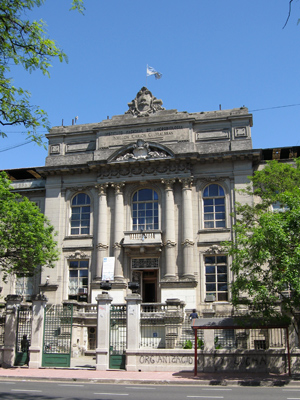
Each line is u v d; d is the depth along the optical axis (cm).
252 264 2244
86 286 4012
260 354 2247
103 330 2444
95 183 4153
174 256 3856
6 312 2589
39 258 3036
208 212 3972
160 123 4131
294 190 2592
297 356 2186
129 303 2452
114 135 4212
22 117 1498
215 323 2241
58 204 4216
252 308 2308
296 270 2030
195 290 3722
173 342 2742
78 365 2603
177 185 4025
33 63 1437
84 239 4084
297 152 4166
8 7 1352
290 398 1534
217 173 3994
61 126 4438
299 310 2180
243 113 4075
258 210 3159
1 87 1412
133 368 2348
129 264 3950
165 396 1567
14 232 3011
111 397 1528
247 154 3906
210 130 4103
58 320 2619
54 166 4216
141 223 4041
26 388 1758
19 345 2614
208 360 2283
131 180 4066
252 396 1583
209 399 1505
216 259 3834
